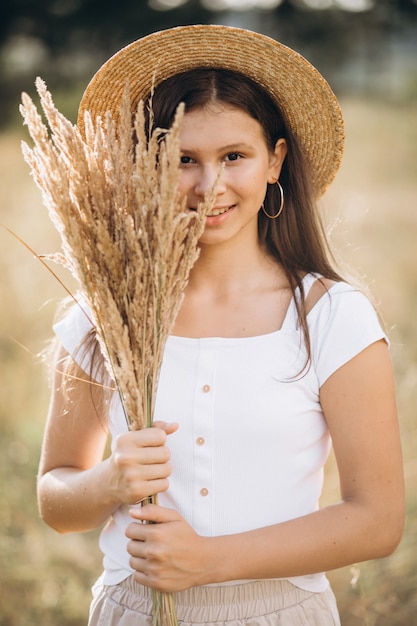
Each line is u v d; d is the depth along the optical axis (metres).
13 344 5.12
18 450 4.18
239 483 1.84
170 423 1.79
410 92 19.22
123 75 1.99
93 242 1.69
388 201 8.87
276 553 1.75
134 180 1.63
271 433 1.82
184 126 1.84
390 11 25.05
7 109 17.78
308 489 1.87
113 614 1.92
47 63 23.67
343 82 23.75
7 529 3.69
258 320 1.92
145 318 1.68
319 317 1.85
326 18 25.00
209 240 1.87
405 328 5.27
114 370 1.72
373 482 1.78
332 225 2.29
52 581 3.41
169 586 1.72
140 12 23.70
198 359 1.88
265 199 2.04
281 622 1.84
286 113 2.02
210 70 1.90
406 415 3.86
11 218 7.35
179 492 1.86
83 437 2.03
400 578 3.21
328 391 1.81
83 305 2.02
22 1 23.09
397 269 6.42
